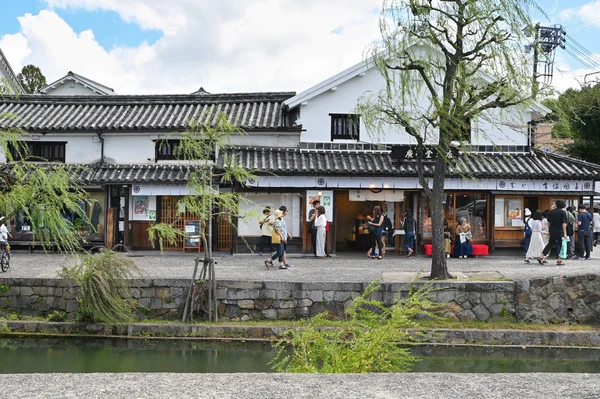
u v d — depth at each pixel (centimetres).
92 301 1147
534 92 1173
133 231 2050
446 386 443
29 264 1609
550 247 1666
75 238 1072
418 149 1317
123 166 2044
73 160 2094
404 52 1207
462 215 1978
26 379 455
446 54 1222
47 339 1144
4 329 1171
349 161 1950
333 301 1233
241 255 1908
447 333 1137
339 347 682
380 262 1728
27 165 1064
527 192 1919
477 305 1225
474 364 1004
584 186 1931
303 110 2038
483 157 1892
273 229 1522
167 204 2047
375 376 473
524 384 452
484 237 1977
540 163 1977
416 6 1172
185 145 1322
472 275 1346
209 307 1204
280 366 776
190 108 2245
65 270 1188
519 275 1335
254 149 2022
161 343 1119
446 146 1243
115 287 1183
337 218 2356
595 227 2275
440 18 1196
